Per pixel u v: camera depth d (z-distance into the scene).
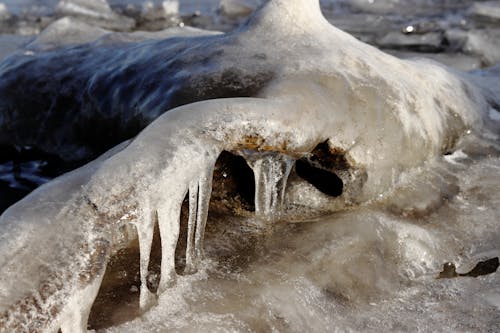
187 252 3.00
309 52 3.68
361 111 3.50
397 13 10.91
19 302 2.52
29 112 4.64
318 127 3.30
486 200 3.83
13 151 4.69
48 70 4.70
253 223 3.44
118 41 4.92
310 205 3.57
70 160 4.41
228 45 3.84
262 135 3.13
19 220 2.67
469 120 4.28
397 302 3.18
